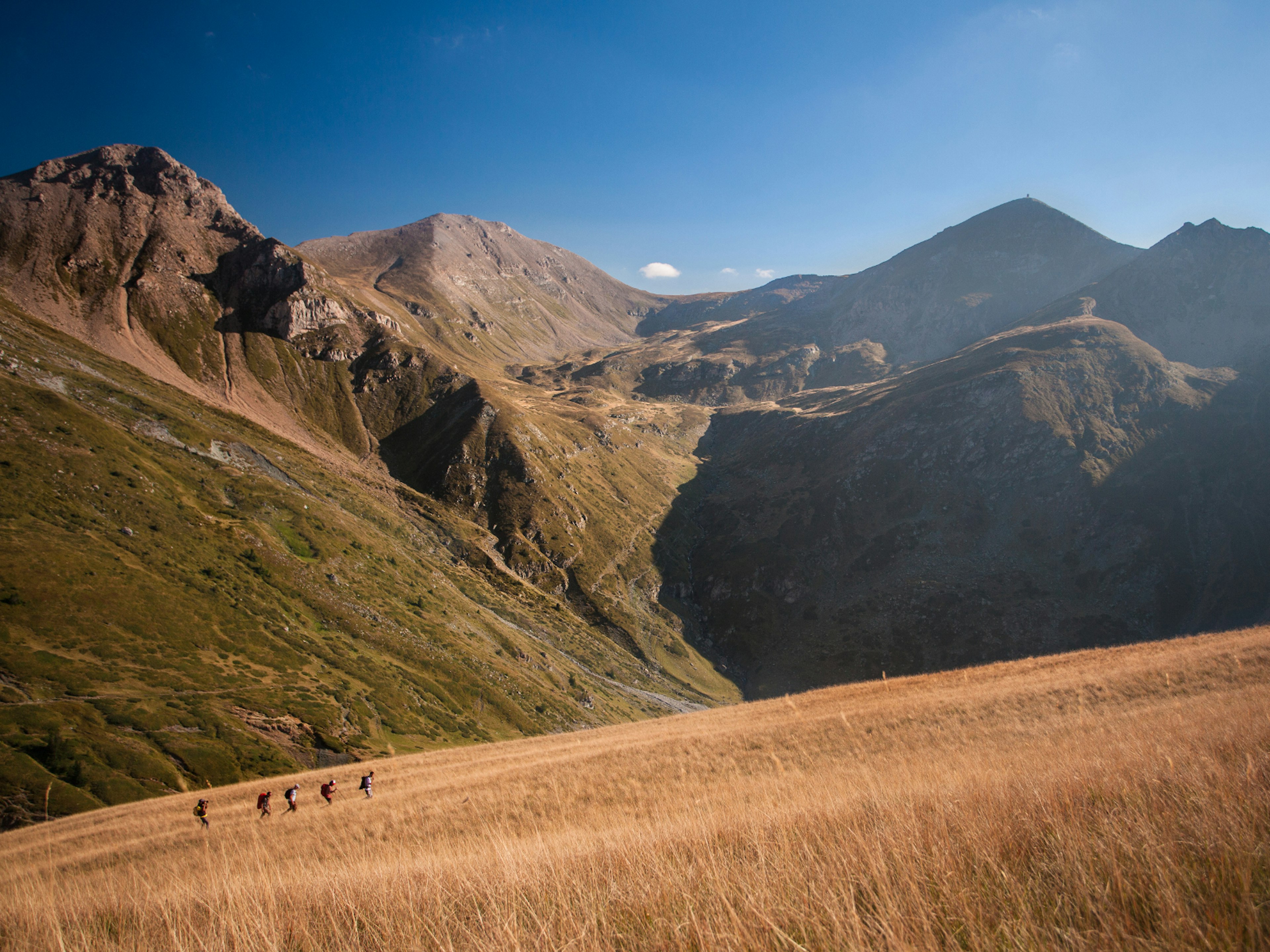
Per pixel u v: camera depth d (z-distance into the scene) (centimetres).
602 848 805
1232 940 300
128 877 1317
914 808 701
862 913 399
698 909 457
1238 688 2312
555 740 4909
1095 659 3816
